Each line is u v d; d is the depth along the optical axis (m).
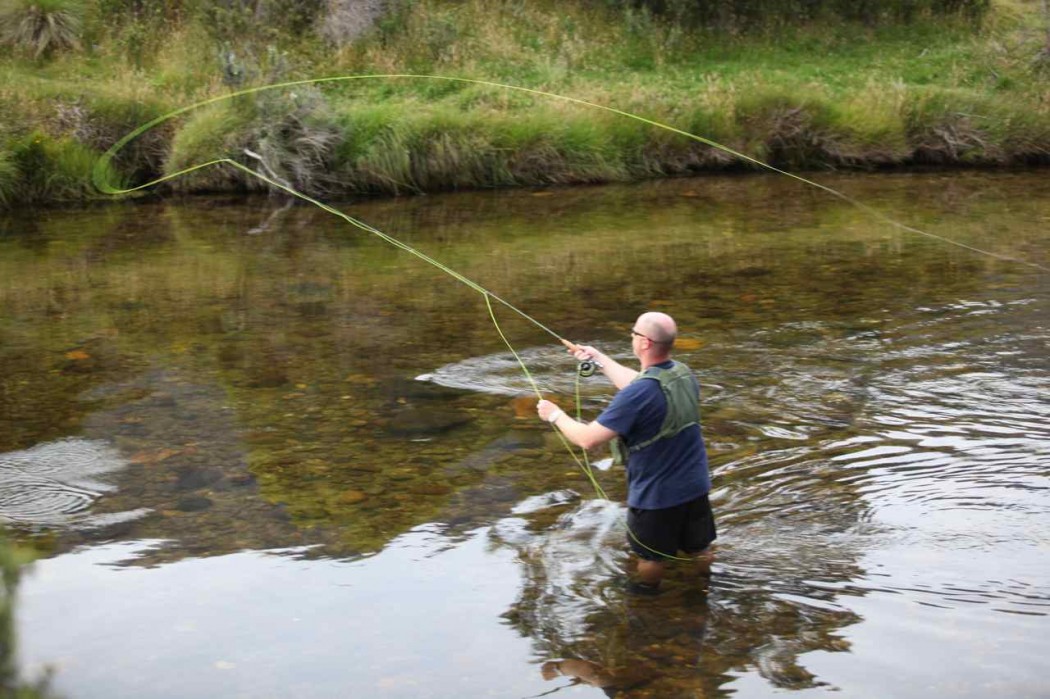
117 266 11.45
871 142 17.89
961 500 5.58
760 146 17.70
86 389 7.51
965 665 4.05
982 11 22.28
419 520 5.44
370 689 3.96
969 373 7.79
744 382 7.67
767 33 21.17
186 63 18.06
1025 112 18.30
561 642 4.28
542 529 5.34
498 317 9.48
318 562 4.98
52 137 15.71
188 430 6.71
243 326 9.17
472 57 19.25
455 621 4.46
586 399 7.35
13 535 5.25
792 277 10.84
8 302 9.94
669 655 4.18
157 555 5.05
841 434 6.62
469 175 16.53
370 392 7.46
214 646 4.26
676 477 4.80
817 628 4.35
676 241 12.66
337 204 15.31
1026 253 11.66
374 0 19.58
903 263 11.36
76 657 4.18
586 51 19.89
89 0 19.14
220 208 14.97
